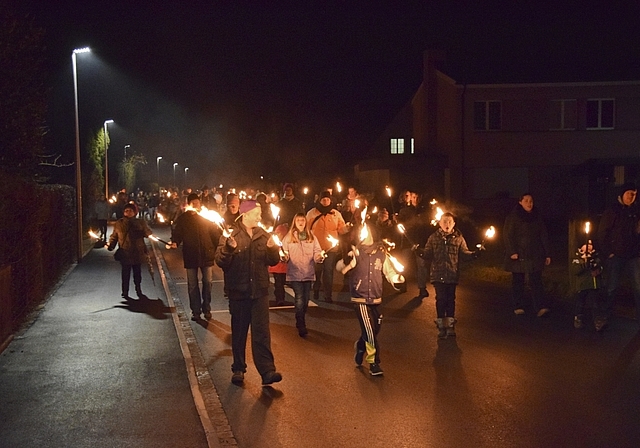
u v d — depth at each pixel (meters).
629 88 37.19
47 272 16.34
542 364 9.31
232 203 14.37
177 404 7.73
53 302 14.77
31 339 11.14
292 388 8.39
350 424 7.10
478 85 37.28
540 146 37.56
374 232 9.22
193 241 12.67
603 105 37.47
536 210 12.65
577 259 11.50
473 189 37.81
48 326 12.17
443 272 10.91
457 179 37.69
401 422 7.12
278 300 14.02
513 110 37.56
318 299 14.86
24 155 15.30
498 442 6.52
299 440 6.67
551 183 36.91
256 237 8.48
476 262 19.78
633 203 11.30
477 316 12.72
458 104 37.62
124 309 13.90
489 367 9.19
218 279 18.98
